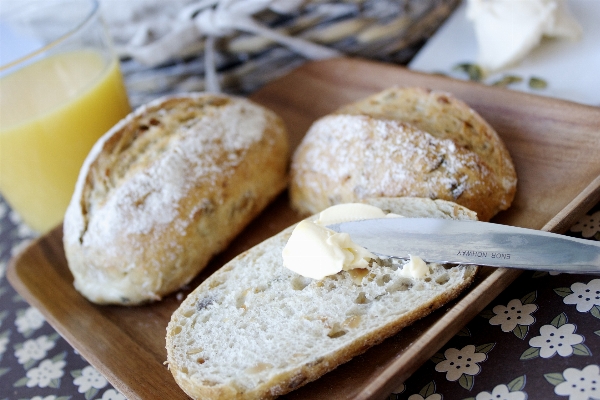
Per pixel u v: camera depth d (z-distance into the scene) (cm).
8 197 39
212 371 27
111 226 32
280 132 38
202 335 29
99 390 31
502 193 31
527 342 26
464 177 31
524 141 34
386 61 46
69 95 37
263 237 35
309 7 42
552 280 28
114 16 41
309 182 34
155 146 34
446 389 26
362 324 27
